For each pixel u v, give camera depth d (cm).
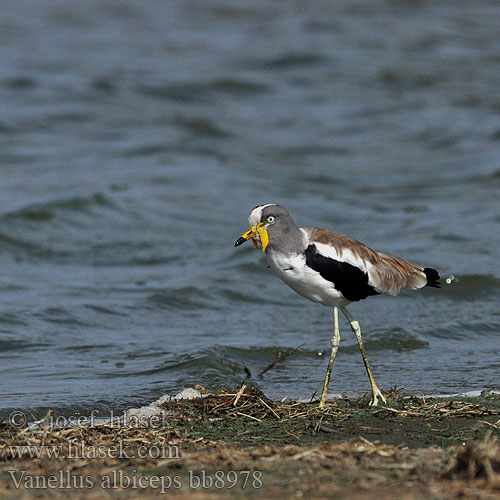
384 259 930
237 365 1166
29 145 2983
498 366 1171
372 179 2719
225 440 791
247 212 2291
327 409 891
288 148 3095
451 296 1597
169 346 1273
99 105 3522
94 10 5331
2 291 1595
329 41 4653
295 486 625
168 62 4225
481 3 5588
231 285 1644
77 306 1487
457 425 838
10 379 1095
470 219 2167
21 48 4406
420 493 600
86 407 973
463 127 3303
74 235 2061
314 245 885
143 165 2769
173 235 2081
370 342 1302
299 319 1470
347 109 3603
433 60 4356
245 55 4350
